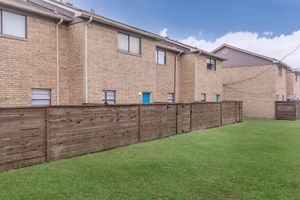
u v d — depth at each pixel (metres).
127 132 9.16
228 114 17.08
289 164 6.82
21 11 10.10
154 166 6.41
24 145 6.11
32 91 10.58
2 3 9.34
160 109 10.78
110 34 12.61
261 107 24.31
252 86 24.97
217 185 5.16
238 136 11.62
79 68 11.55
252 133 12.70
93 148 7.89
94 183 5.11
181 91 19.70
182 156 7.51
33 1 12.98
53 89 11.32
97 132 8.02
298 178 5.66
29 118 6.21
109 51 12.54
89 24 11.55
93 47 11.74
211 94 21.25
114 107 8.61
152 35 14.87
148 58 15.01
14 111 5.91
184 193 4.73
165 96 18.30
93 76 11.76
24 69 10.23
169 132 11.36
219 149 8.60
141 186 5.02
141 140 9.77
